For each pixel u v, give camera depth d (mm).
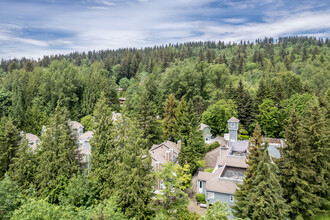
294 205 26688
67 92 84312
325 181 28453
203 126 64000
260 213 21719
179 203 25078
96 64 139875
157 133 52344
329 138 32344
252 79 110312
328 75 101625
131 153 26672
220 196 32969
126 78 139000
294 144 26703
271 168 22625
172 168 25453
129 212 24828
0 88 84000
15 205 22984
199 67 88250
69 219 18516
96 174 30547
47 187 29609
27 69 108812
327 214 27328
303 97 63250
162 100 77562
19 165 31812
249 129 67250
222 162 40094
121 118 37812
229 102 69312
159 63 142875
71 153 32250
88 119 75875
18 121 69750
